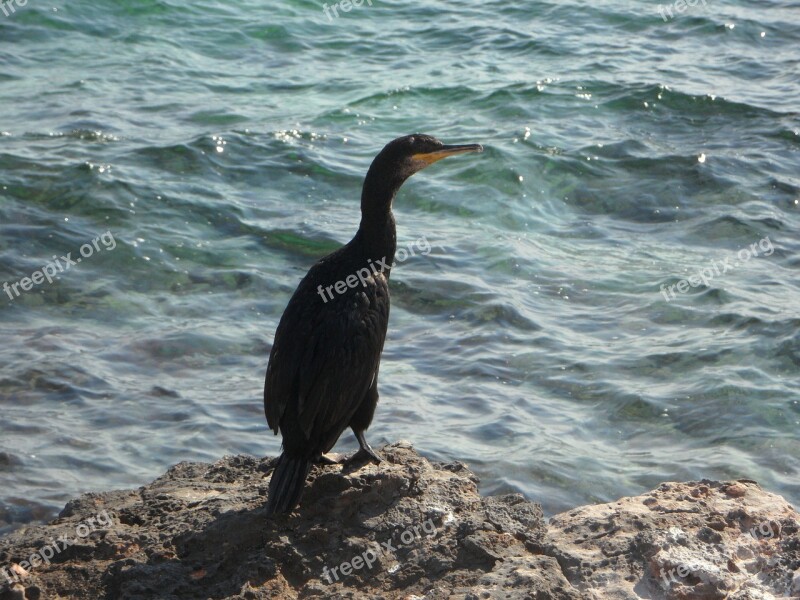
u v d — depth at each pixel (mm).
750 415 9664
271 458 6934
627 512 5961
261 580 5375
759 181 14820
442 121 16953
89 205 13484
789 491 8625
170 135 15789
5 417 9203
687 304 11664
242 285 12008
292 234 13188
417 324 11281
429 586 5406
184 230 13156
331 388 5875
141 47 19719
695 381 10203
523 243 13172
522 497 6238
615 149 15719
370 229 6492
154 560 5547
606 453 9125
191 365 10336
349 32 21172
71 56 19141
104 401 9570
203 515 5883
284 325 6078
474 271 12367
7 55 18953
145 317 11227
